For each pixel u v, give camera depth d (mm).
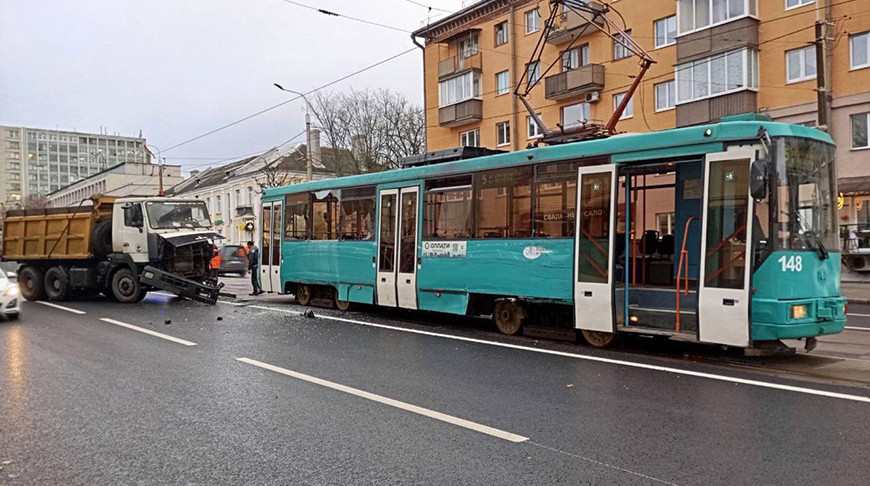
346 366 8211
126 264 17312
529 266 10250
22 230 19000
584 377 7422
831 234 8336
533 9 32156
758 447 4895
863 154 21203
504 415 5879
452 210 11727
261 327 11977
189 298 17156
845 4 21406
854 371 7664
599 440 5129
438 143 38156
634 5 27500
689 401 6285
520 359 8578
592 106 29516
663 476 4340
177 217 17453
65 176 158750
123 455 4930
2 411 6207
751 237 7816
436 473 4461
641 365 8094
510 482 4273
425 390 6871
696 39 24422
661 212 9820
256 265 19688
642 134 8961
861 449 4816
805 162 8094
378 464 4656
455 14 35875
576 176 9648
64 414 6086
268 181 46594
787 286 7707
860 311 14992
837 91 21688
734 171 8031
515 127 33000
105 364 8461
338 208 14602
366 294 13648
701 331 8203
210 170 68312
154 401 6535
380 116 41531
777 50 22891
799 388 6754
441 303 11859
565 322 10219
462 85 35656
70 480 4434
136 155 168250
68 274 17984
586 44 29922
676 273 9359
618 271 9242
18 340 10586
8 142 151750
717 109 23844
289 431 5480
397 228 12891
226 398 6621
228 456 4875
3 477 4504
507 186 10703
